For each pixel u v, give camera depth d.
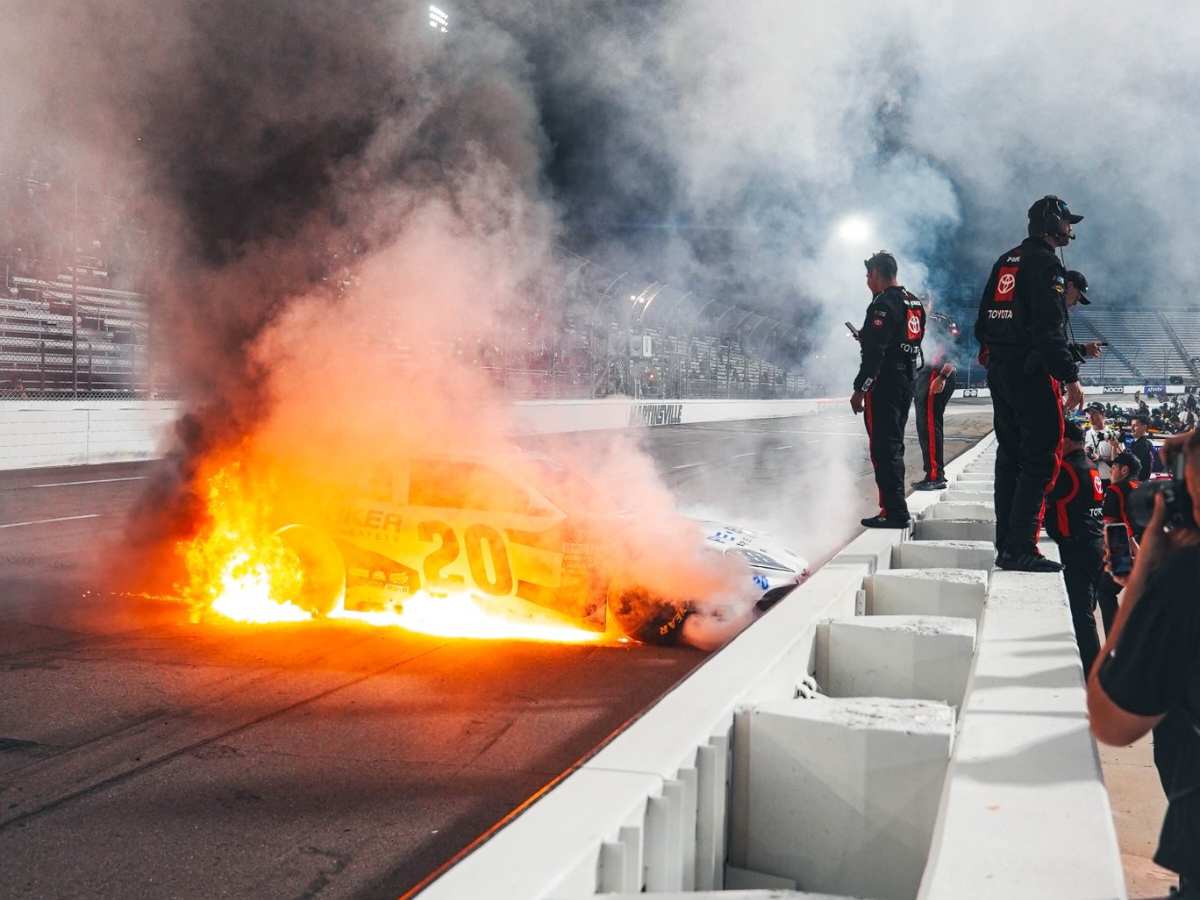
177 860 3.03
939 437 7.91
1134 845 3.08
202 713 4.41
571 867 1.40
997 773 1.84
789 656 2.72
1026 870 1.45
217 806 3.43
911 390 5.57
